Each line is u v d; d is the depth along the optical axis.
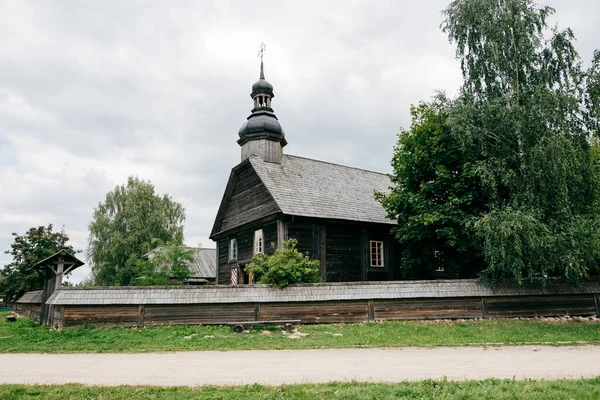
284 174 27.52
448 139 20.95
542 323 17.19
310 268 19.17
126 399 7.81
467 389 7.93
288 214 23.66
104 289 17.02
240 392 8.07
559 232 17.52
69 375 9.93
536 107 18.44
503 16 20.19
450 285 18.36
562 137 17.52
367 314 17.84
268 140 29.30
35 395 8.20
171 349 13.28
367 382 8.65
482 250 19.30
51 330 16.53
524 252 17.14
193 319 17.12
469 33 21.44
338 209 26.41
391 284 18.34
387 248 27.84
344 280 25.61
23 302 27.81
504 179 18.19
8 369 10.64
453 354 12.06
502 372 9.71
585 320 17.64
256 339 14.76
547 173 17.69
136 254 45.75
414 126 22.34
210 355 12.38
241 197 29.41
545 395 7.47
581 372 9.62
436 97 21.22
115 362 11.44
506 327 16.42
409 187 22.64
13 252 35.03
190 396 7.91
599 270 19.20
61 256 18.78
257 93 30.50
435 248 22.34
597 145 21.27
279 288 17.83
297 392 7.94
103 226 47.31
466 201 19.95
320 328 16.61
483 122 19.05
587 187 18.83
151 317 16.94
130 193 49.12
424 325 16.94
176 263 27.50
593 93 19.39
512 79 20.30
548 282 18.58
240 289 17.69
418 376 9.42
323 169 30.78
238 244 29.17
